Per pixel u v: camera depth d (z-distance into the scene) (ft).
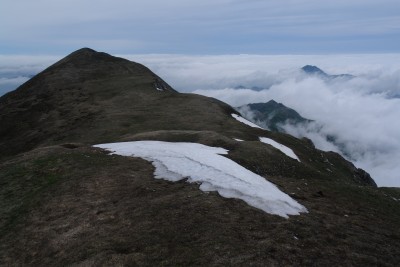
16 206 106.11
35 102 346.95
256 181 108.58
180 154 134.31
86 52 474.49
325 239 80.89
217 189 100.99
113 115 267.80
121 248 76.59
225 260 69.10
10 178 126.72
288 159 166.40
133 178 114.01
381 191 158.10
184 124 234.38
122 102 301.84
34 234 89.92
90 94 336.70
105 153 147.23
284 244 75.46
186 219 84.94
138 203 95.76
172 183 108.68
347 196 124.88
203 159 126.21
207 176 109.70
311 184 131.95
